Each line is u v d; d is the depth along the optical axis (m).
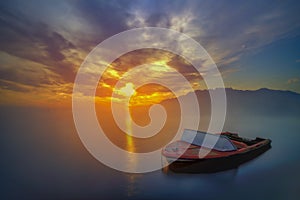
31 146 9.32
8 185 7.08
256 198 6.34
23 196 6.76
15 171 7.78
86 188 6.95
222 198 6.28
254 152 8.73
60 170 7.86
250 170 7.65
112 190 6.68
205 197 6.49
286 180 6.91
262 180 7.03
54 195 6.56
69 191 6.80
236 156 8.23
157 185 6.99
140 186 7.09
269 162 8.12
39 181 7.22
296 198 6.31
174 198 6.59
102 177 7.29
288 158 8.30
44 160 8.45
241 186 6.85
